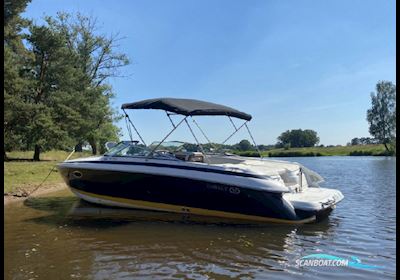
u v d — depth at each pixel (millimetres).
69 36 34969
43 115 24969
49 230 8500
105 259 6480
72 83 29562
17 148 26828
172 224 9250
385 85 74625
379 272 6043
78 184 10758
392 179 22656
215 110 10523
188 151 11805
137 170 9844
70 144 28656
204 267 6152
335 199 10555
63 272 5848
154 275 5766
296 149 99750
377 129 75562
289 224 9422
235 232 8547
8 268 6000
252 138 12500
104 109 34938
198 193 9727
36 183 15562
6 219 9625
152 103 10336
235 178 9461
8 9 24969
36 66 28797
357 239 8078
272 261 6520
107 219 9695
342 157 78938
